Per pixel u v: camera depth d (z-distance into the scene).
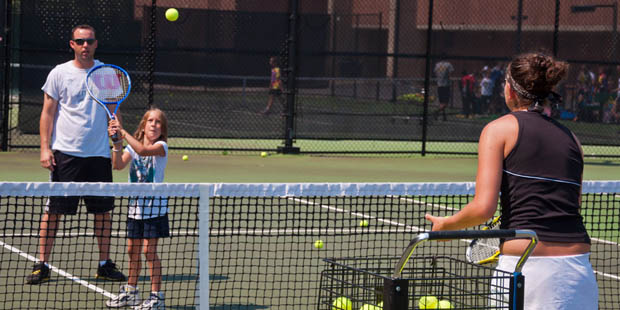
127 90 9.84
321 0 44.38
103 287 9.28
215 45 29.23
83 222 12.93
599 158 26.17
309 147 26.94
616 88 31.56
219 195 7.42
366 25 44.94
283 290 9.16
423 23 45.69
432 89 33.53
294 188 7.61
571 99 33.16
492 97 33.22
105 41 22.34
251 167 20.72
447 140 24.58
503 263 5.29
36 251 10.70
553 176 5.16
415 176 19.78
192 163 21.17
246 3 39.59
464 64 46.75
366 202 15.59
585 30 42.16
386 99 34.31
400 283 5.03
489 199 5.03
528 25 43.28
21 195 7.14
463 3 44.97
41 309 8.27
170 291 9.12
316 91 34.88
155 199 8.37
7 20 21.70
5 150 22.23
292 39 23.44
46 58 22.72
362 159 23.50
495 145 5.18
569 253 5.14
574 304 5.15
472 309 5.41
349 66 35.97
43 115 9.77
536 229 5.13
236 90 36.09
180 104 34.62
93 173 9.83
